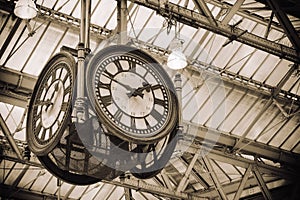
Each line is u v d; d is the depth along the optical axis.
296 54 15.20
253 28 16.95
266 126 19.08
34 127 8.27
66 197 20.62
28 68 15.93
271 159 19.73
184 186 19.77
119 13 9.73
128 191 19.33
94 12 15.41
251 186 21.36
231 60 17.33
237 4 14.02
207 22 13.60
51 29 15.34
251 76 17.88
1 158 17.14
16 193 20.41
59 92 7.88
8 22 14.67
